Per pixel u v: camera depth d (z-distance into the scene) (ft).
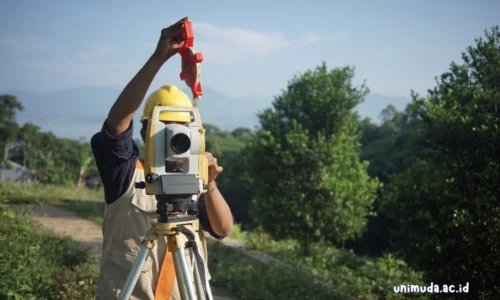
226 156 145.07
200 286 8.38
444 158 25.95
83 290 19.71
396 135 121.70
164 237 8.93
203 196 9.76
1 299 14.90
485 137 23.99
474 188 24.98
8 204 48.65
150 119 7.90
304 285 27.25
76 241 30.45
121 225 8.86
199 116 8.17
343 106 44.96
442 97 26.99
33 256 22.17
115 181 8.71
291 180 44.01
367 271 38.17
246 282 25.26
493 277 24.30
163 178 7.70
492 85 25.93
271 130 45.75
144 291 8.63
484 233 24.26
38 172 144.87
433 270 25.75
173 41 8.09
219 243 36.01
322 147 43.70
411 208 26.14
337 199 43.47
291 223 43.83
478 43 26.14
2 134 152.87
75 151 174.19
